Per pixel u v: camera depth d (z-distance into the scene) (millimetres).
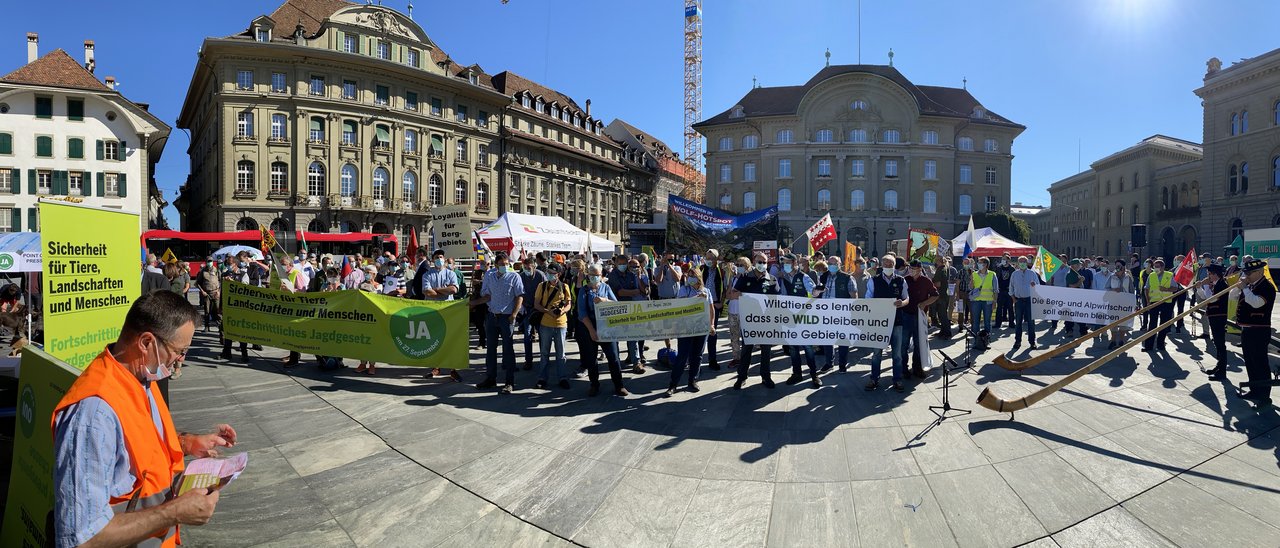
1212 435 5766
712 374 9125
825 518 4219
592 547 3855
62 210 3697
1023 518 4164
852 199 65812
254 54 41594
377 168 46250
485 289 7973
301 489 4652
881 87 65062
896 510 4316
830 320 7871
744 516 4258
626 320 7684
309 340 9000
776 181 66750
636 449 5586
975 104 70375
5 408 3252
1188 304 18031
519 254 17078
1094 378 8242
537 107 62312
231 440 2680
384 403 7156
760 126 67938
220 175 41250
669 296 10695
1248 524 4031
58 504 1780
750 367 9742
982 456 5285
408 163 47969
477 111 54094
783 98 70938
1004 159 67625
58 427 1821
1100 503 4363
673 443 5742
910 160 64938
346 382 8281
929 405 7000
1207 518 4121
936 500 4453
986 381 8227
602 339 7629
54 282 3637
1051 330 14031
